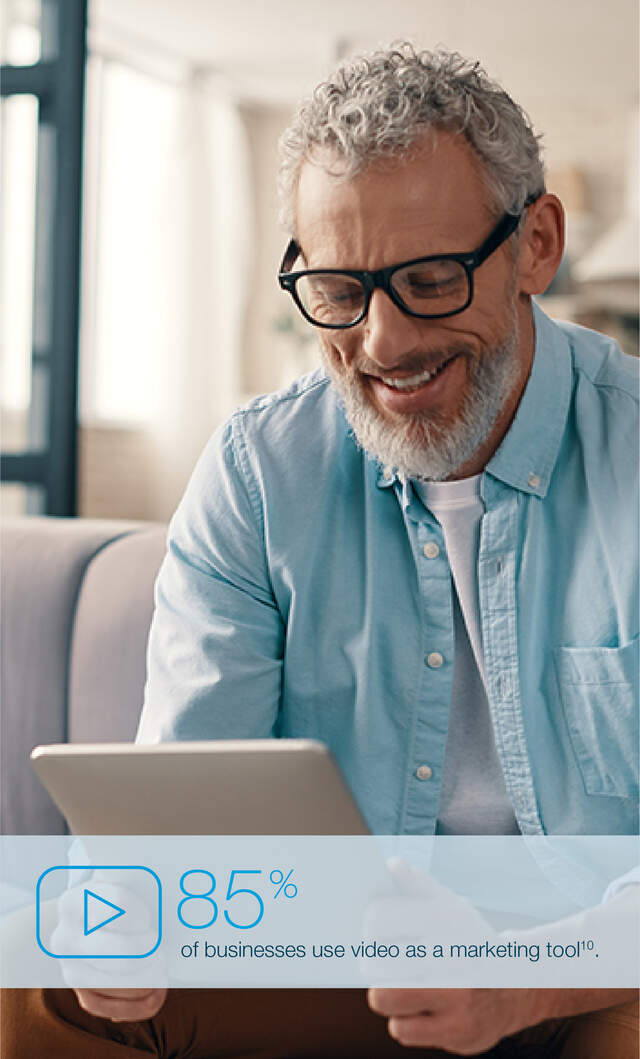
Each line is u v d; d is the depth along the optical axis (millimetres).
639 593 1058
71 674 1573
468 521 1106
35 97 2287
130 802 851
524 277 1080
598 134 5723
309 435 1188
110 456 6055
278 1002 1053
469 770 1108
